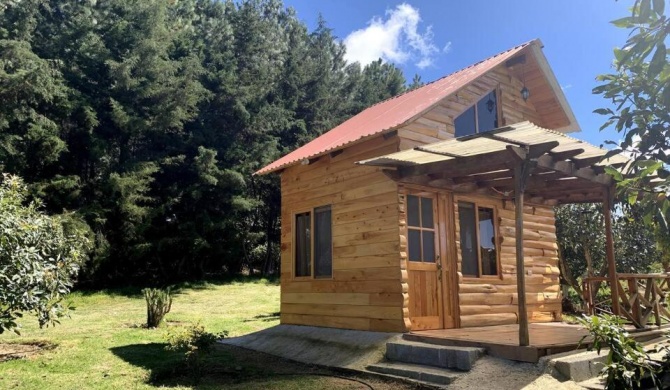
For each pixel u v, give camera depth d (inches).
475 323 337.1
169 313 583.2
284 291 403.2
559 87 431.2
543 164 251.1
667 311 355.9
